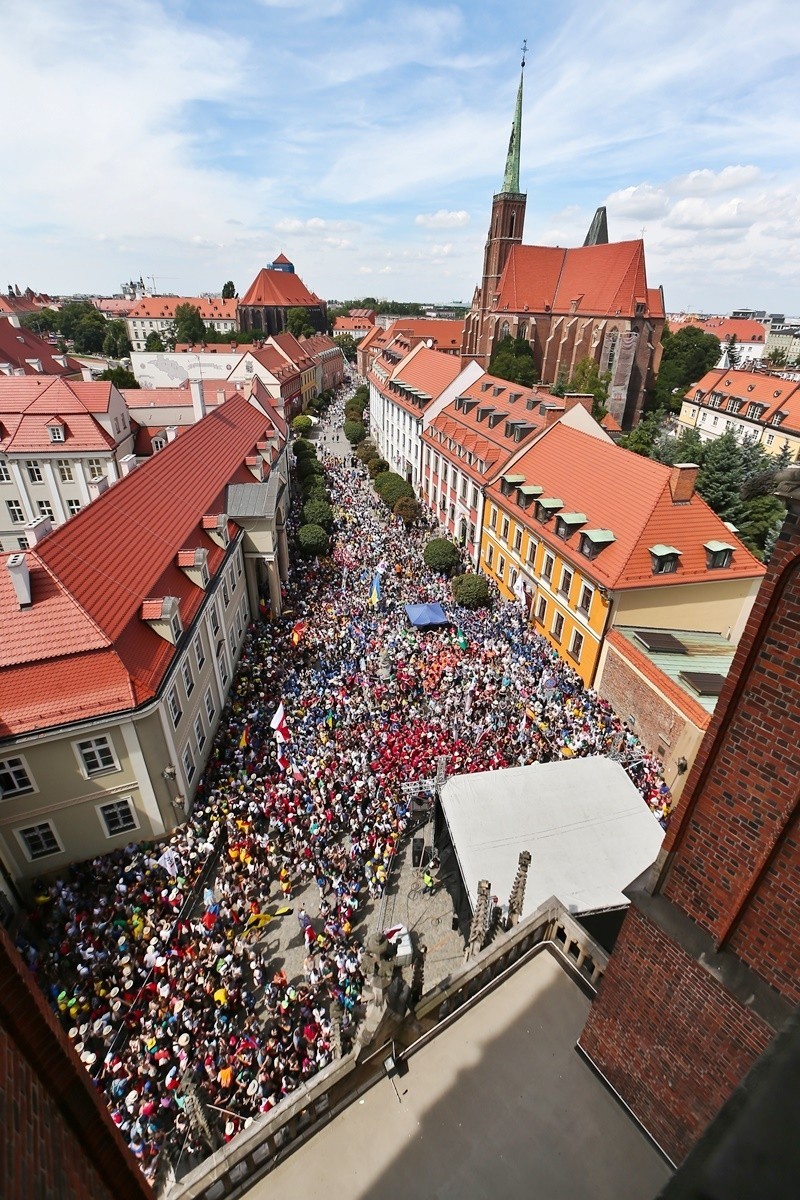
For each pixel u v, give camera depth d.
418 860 23.61
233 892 21.70
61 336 178.50
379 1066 10.37
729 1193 1.96
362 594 43.25
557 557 36.88
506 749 26.97
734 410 91.50
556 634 37.50
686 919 8.21
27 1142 4.52
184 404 68.25
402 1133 9.76
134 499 30.52
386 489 63.50
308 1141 9.74
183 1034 17.02
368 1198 9.09
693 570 32.78
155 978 18.81
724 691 7.23
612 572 32.06
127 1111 15.73
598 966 11.51
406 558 49.59
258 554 39.06
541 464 43.72
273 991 18.47
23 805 21.52
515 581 43.41
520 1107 10.04
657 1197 2.19
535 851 19.64
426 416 65.12
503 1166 9.39
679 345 124.62
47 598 21.81
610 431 82.69
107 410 52.59
